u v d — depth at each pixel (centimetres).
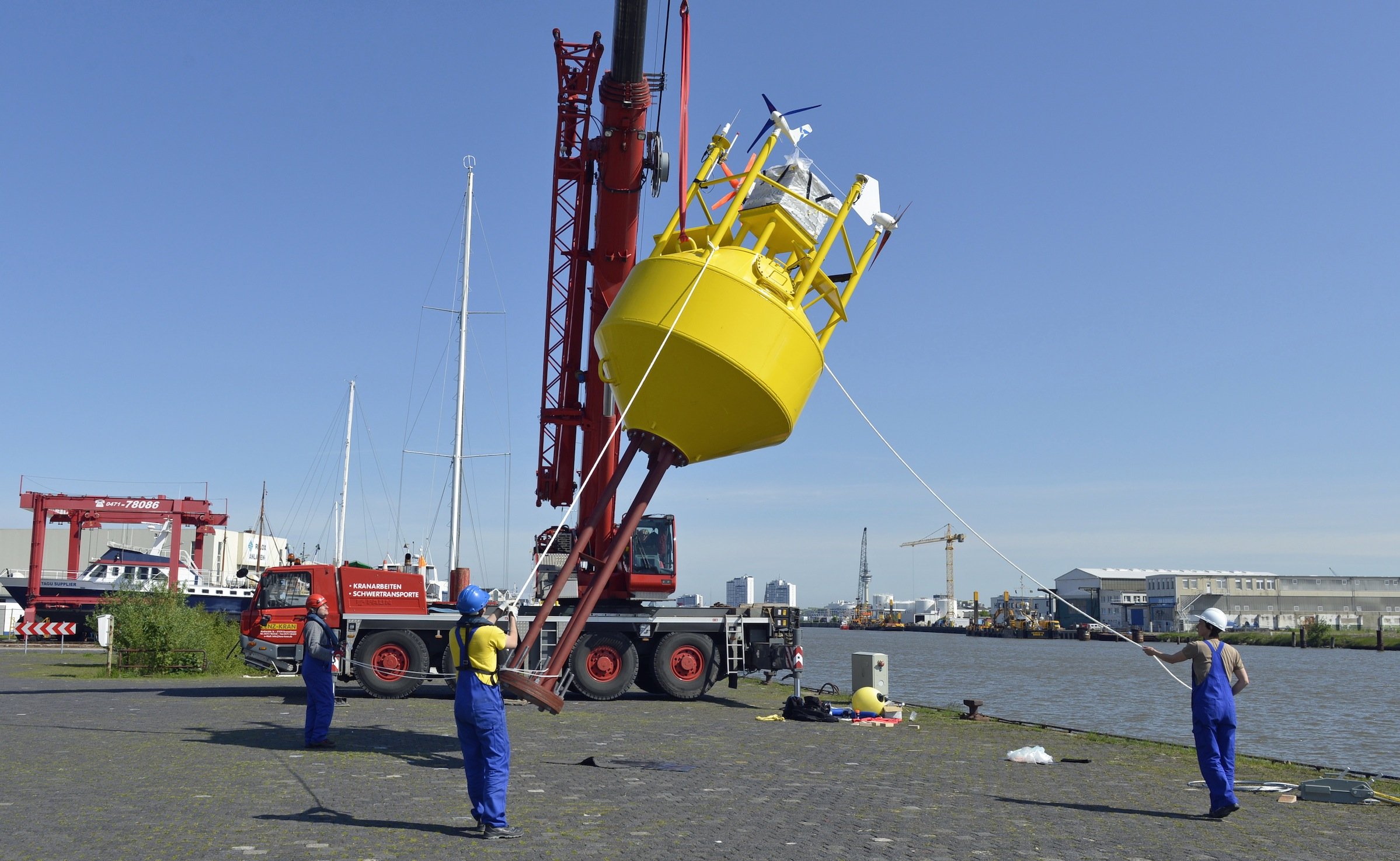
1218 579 15225
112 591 4884
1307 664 7325
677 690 2136
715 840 788
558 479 2336
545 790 1002
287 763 1133
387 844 747
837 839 802
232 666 2781
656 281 1575
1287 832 884
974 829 858
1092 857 764
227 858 694
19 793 930
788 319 1559
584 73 2352
